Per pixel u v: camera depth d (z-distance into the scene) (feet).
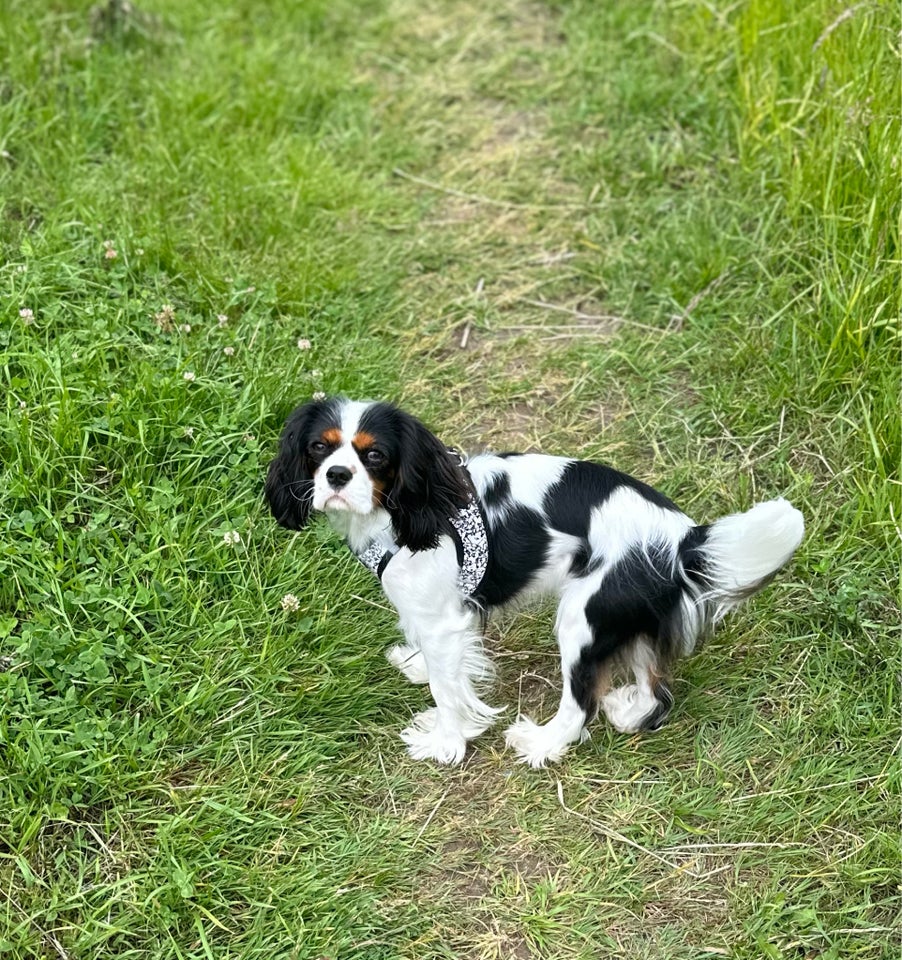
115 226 10.01
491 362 9.90
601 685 8.11
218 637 8.33
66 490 8.68
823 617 8.55
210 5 12.46
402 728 8.34
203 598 8.49
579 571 8.05
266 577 8.59
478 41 12.39
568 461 8.18
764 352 9.66
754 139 10.71
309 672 8.36
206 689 8.15
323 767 8.10
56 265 9.55
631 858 7.84
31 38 11.35
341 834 7.89
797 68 10.64
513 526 8.09
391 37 12.48
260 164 10.76
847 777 8.02
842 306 9.46
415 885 7.77
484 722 8.27
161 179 10.51
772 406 9.43
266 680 8.24
